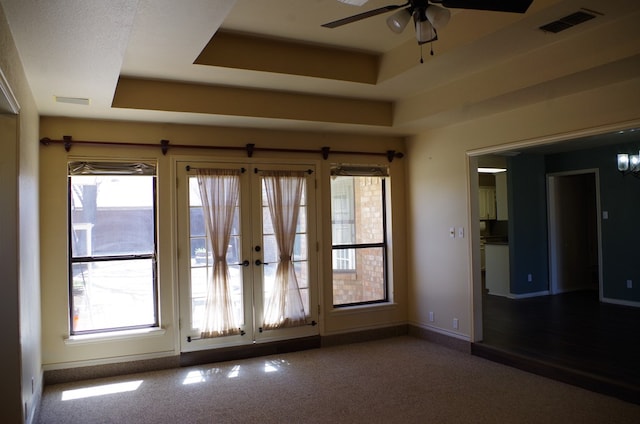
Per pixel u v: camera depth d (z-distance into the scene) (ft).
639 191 23.17
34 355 11.74
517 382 13.74
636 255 23.31
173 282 15.76
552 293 27.40
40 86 11.27
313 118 15.96
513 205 26.32
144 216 15.75
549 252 27.48
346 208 19.03
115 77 10.57
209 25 9.39
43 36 8.21
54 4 7.01
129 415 11.87
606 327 18.99
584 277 28.94
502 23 10.48
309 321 17.83
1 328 9.05
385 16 11.46
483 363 15.62
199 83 14.10
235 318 16.61
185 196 15.99
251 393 13.25
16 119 9.29
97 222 15.23
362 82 14.38
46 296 14.28
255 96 15.05
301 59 13.43
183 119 15.15
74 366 14.52
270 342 17.07
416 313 19.30
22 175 9.86
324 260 18.24
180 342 15.80
